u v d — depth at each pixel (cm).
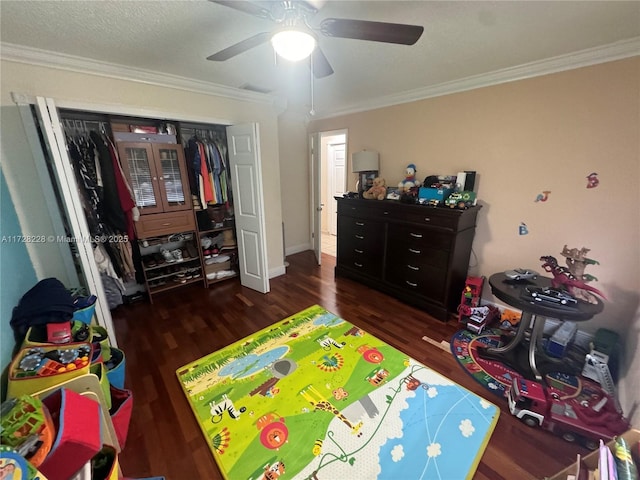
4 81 186
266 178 344
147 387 189
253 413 168
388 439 152
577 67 197
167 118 262
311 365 207
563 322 225
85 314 175
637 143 184
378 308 289
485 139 251
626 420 149
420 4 135
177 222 305
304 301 305
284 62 215
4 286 136
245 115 311
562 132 211
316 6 114
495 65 218
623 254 200
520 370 198
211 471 138
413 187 290
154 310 289
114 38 172
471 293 260
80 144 244
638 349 168
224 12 143
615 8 137
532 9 139
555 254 230
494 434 154
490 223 262
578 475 102
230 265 364
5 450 77
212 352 224
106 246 269
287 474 135
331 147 553
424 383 189
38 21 149
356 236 334
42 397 108
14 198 191
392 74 239
